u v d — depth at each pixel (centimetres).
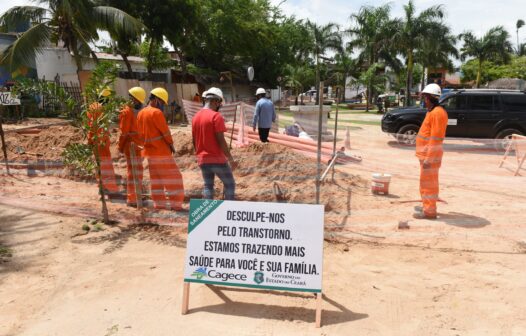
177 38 2380
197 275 342
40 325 322
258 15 3453
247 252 338
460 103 1246
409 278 395
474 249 461
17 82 552
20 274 403
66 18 1598
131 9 2152
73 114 558
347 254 449
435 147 541
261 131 910
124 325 321
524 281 386
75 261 433
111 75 542
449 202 640
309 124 1240
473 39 4244
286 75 4341
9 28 1639
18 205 604
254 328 317
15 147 888
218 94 503
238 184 654
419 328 315
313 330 314
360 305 348
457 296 361
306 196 616
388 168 806
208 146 497
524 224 539
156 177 566
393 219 555
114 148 809
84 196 655
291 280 330
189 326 319
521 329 312
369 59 3819
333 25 3959
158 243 482
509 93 1223
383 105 3481
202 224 345
